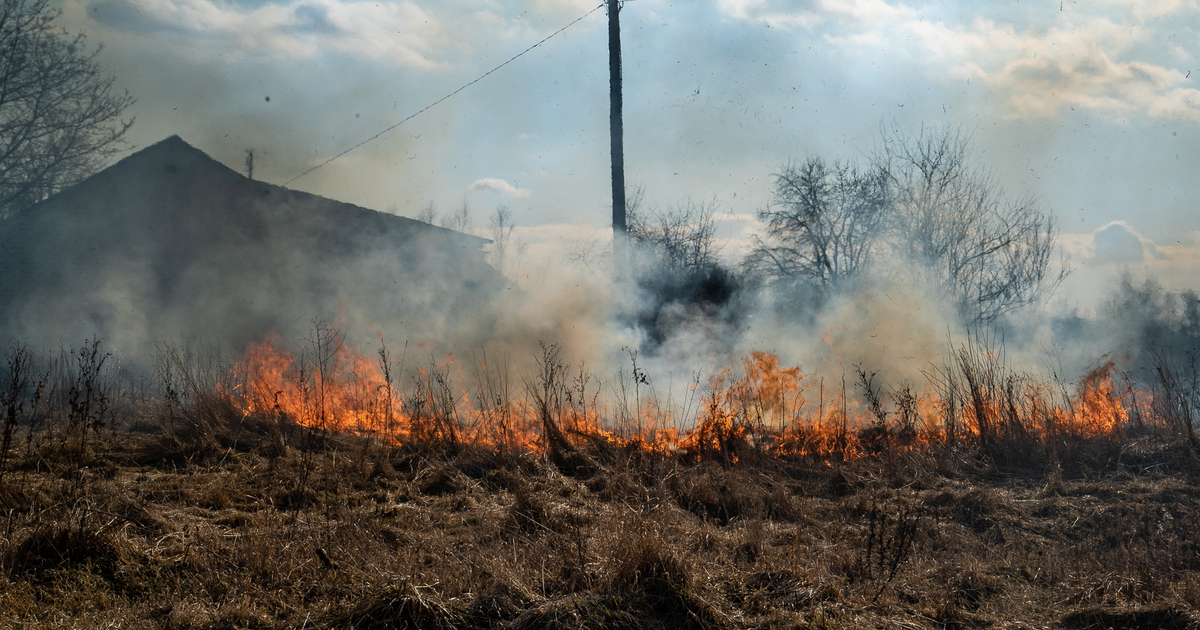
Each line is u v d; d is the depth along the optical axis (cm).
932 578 564
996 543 652
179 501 665
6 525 539
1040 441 914
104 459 755
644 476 805
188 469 751
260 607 477
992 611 514
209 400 907
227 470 758
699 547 592
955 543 639
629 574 497
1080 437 921
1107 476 822
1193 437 869
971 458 899
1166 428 919
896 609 508
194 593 489
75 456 738
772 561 566
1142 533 659
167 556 536
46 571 485
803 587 521
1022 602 529
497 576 494
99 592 477
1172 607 490
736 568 563
